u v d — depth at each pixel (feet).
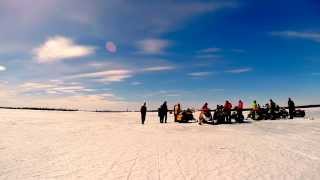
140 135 61.77
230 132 66.85
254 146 45.60
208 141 51.65
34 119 114.42
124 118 146.20
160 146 46.06
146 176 28.25
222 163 33.60
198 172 29.63
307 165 32.58
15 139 53.16
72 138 56.24
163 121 112.68
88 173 29.35
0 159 35.76
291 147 44.39
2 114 148.87
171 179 27.22
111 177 27.91
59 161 34.83
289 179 27.20
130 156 37.83
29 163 33.73
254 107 110.63
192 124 95.35
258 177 27.78
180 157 37.11
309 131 65.67
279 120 103.45
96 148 44.16
